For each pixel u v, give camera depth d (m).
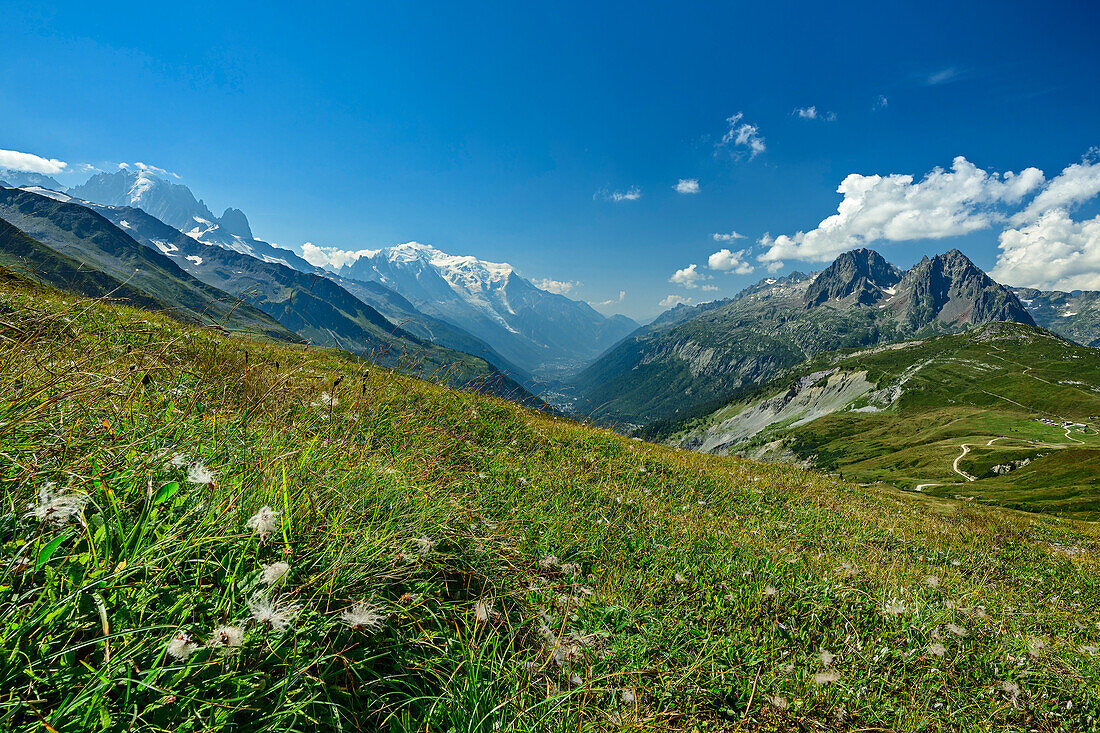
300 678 2.23
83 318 5.49
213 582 2.51
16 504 2.40
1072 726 4.19
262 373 5.83
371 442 5.75
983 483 123.19
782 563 6.12
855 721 3.68
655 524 6.68
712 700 3.59
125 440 3.13
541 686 3.03
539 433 10.30
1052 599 8.51
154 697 1.95
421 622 3.07
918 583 6.69
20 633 1.85
